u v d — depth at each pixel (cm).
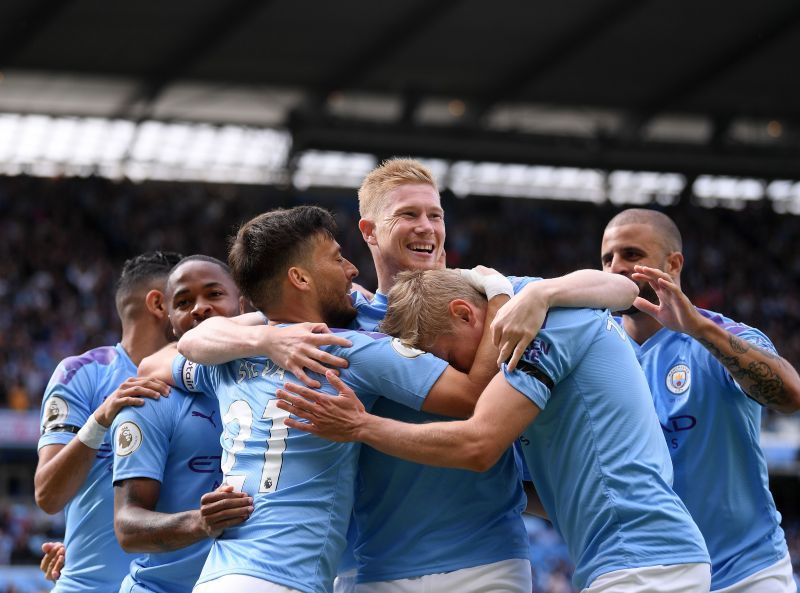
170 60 2400
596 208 3200
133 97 2600
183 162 2969
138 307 457
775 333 2819
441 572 319
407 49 2409
